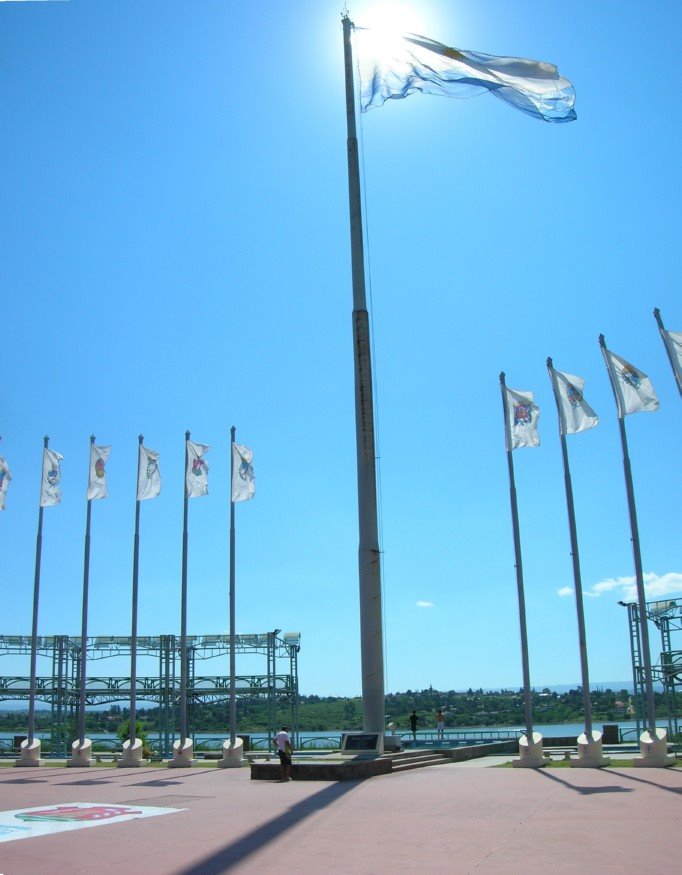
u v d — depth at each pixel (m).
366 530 29.38
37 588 41.38
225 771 32.19
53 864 13.45
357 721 89.94
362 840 14.79
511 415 31.89
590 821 16.03
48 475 41.88
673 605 43.09
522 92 30.36
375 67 32.03
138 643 55.78
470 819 16.70
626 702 80.62
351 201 32.81
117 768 36.00
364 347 31.30
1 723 90.88
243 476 38.44
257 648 53.47
